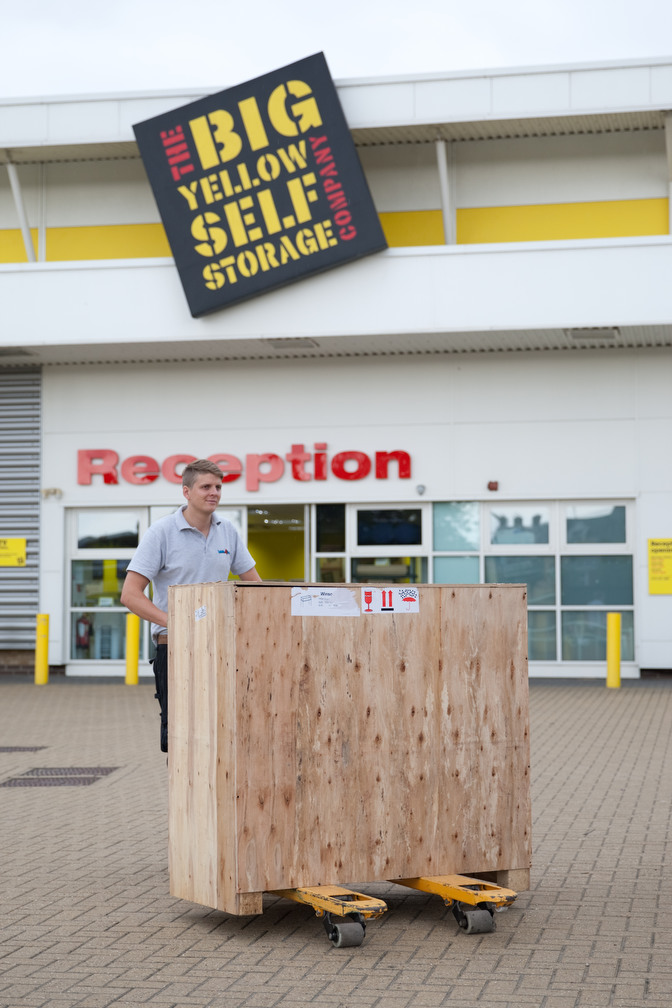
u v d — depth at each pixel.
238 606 5.12
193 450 19.27
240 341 17.80
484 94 17.69
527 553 18.41
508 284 16.95
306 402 19.00
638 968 4.49
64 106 18.78
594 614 18.20
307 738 5.21
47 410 19.62
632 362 18.16
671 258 16.59
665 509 17.95
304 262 17.22
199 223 17.58
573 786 8.78
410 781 5.43
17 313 18.09
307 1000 4.15
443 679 5.56
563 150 18.64
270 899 5.79
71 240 19.89
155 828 7.55
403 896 5.83
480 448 18.48
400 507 18.80
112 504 19.38
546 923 5.18
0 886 5.98
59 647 19.47
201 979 4.42
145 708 14.88
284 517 19.12
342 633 5.34
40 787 9.17
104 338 17.89
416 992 4.23
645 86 17.34
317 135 17.33
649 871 6.14
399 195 19.03
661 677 17.92
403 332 17.17
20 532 19.64
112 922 5.28
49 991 4.28
